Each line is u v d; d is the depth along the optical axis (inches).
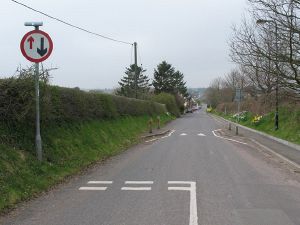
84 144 647.1
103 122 914.1
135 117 1448.1
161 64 4350.4
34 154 455.2
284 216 297.1
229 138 1126.4
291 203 341.1
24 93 455.8
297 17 739.4
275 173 511.2
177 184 423.2
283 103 1461.6
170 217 292.4
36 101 448.1
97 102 882.8
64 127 628.1
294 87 831.7
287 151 766.5
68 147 565.6
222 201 344.5
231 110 3348.9
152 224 275.1
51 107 530.0
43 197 361.4
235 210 313.4
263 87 1787.6
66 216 297.9
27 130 481.4
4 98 440.1
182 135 1217.4
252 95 2294.5
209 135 1231.5
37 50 438.6
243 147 868.0
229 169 534.9
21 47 438.9
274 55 780.0
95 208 321.7
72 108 685.3
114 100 1109.1
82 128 710.5
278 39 780.6
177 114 3444.9
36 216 298.2
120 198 358.0
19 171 388.8
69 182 435.5
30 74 469.1
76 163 526.6
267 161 636.1
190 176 474.0
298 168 561.3
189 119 2871.6
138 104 1562.5
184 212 306.3
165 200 348.2
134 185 418.9
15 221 285.0
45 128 543.5
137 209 317.1
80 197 362.0
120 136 938.7
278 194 377.1
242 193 379.2
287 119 1246.3
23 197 348.8
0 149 398.9
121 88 3405.5
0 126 434.6
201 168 539.2
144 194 374.0
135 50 1838.1
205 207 322.7
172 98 3373.5
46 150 492.7
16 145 436.5
